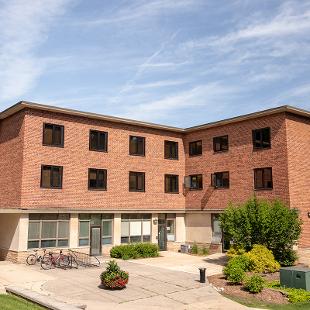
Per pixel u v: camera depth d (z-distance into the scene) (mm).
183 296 18047
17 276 21969
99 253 31203
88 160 31109
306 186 29391
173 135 36719
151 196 34469
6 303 14406
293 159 28812
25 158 27828
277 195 28750
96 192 31234
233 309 16141
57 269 24375
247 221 25656
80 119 31047
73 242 29797
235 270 20609
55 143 29500
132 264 26766
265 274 23172
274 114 29625
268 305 16984
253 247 24969
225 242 32750
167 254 32719
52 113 29594
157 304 16688
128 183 33219
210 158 34562
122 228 32906
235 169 32188
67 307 14031
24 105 28031
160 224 35375
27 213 27516
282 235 25016
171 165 36156
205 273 21688
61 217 29469
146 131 34969
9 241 28391
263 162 30031
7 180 29797
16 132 29172
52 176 29062
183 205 36469
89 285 19703
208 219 34406
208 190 34406
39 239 28172
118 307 16047
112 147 32656
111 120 32531
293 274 19609
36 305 14930
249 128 31469
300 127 29828
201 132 35750
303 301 17578
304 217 28625
